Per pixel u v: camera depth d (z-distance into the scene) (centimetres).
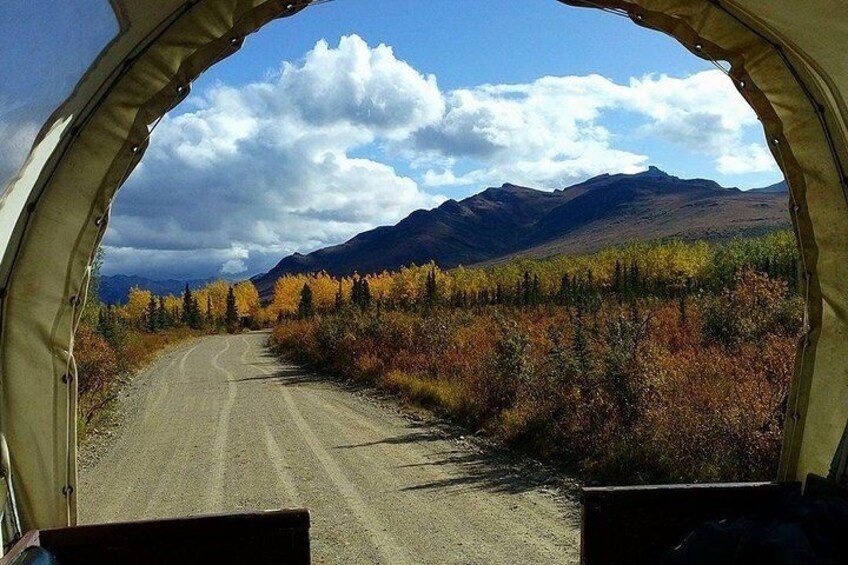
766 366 1014
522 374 1286
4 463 325
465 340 1964
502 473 950
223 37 321
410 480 939
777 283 1591
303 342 3144
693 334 1552
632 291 3775
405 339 2138
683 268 5559
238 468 1052
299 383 2125
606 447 925
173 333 6019
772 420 796
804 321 384
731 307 1570
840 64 321
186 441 1298
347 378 2092
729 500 388
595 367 1098
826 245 367
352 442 1203
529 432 1086
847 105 336
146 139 328
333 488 916
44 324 334
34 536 328
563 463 965
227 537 353
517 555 656
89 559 342
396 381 1736
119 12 283
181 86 327
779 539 320
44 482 340
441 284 8069
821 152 356
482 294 5212
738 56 353
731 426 821
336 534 736
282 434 1308
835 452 368
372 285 9912
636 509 385
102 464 1138
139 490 952
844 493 348
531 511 786
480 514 783
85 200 327
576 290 4028
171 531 349
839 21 298
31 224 322
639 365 1018
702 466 793
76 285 335
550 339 1441
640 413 948
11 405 332
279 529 357
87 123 318
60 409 339
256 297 11888
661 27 357
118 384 2266
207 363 3247
